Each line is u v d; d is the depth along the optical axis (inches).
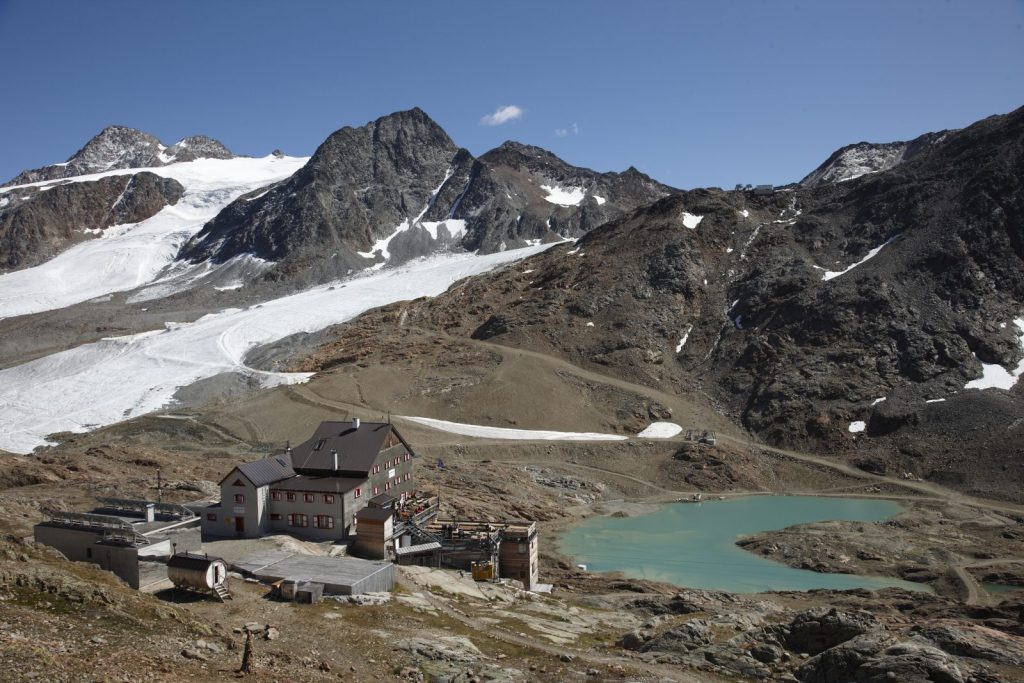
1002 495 4153.5
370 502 2655.0
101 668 1018.1
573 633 1918.1
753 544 3521.2
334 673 1266.0
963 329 5531.5
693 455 4970.5
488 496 4052.7
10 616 1152.2
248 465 2536.9
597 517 4077.3
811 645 1695.4
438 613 1865.2
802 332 6107.3
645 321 6875.0
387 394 6018.7
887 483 4559.5
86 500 3075.8
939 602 2588.6
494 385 5999.0
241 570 1987.0
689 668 1571.1
